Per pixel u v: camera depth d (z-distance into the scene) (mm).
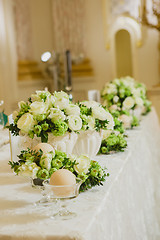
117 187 1697
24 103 1755
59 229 1161
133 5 7164
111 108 3250
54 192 1229
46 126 1632
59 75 7418
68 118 1714
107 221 1413
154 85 6715
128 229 1812
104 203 1396
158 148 4246
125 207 1827
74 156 1464
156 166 3602
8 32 6973
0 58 6742
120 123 2594
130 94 3291
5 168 1974
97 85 7574
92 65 7555
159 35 6969
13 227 1197
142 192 2479
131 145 2475
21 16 7285
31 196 1494
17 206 1380
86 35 7484
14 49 7137
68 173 1306
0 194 1529
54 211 1318
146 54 7230
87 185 1480
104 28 7383
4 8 6895
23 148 1776
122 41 7332
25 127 1639
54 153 1408
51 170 1336
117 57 7422
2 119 2547
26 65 7316
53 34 7582
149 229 2453
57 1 7473
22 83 7238
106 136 2221
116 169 1853
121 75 7453
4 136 2562
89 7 7398
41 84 7520
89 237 1147
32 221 1235
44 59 6371
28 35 7371
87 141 1930
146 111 4258
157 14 6082
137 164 2486
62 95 1743
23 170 1338
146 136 3305
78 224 1188
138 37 7207
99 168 1521
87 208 1318
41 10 7516
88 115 1885
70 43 7551
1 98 6723
